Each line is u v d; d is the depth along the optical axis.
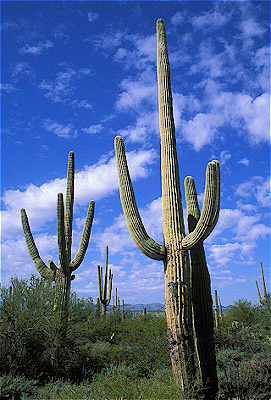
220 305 23.12
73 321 11.59
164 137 8.38
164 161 8.22
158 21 9.46
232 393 7.51
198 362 7.71
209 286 8.08
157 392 5.54
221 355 11.28
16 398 7.82
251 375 8.07
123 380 6.04
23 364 9.71
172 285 7.22
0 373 9.14
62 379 9.40
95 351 11.08
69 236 12.61
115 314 17.09
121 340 11.03
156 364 9.61
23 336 10.05
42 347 10.24
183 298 7.14
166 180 8.05
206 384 7.36
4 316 10.13
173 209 7.78
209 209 7.23
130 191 7.99
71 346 10.76
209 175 7.33
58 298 11.28
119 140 8.45
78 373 10.01
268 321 16.84
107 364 10.27
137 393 5.65
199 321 7.84
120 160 8.30
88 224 13.26
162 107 8.65
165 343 10.05
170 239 7.59
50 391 8.14
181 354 6.77
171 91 8.89
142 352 9.98
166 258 7.55
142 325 10.70
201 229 7.25
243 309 18.33
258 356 11.28
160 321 10.70
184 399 5.83
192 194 9.06
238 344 13.39
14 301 10.30
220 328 15.16
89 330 12.16
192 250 8.27
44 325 10.16
